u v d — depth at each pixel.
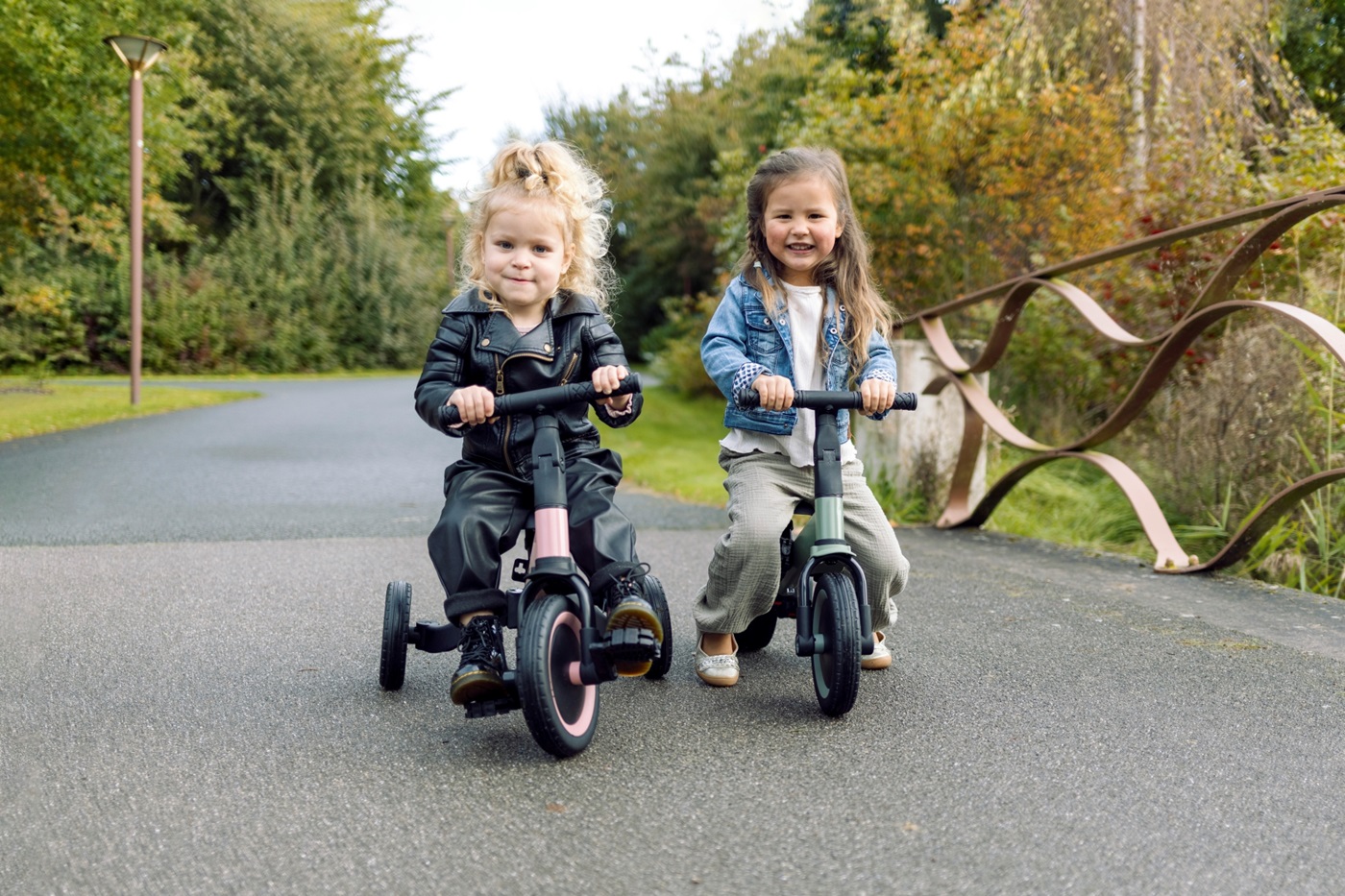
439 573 2.63
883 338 3.16
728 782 2.33
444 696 2.94
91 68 11.46
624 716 2.78
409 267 27.69
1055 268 4.89
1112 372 7.16
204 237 26.16
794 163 3.03
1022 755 2.47
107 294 21.98
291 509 6.19
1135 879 1.88
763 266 3.10
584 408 2.81
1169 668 3.15
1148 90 8.81
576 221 2.78
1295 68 8.75
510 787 2.30
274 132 27.08
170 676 3.10
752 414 3.03
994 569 4.61
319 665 3.23
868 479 6.50
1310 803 2.20
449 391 2.64
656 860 1.96
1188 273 6.48
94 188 12.36
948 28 9.63
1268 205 3.72
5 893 1.84
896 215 9.34
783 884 1.87
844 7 16.70
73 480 7.12
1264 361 5.07
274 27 27.73
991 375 7.77
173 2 13.13
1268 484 4.95
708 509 6.38
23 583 4.22
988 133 9.14
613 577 2.60
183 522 5.67
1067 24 9.16
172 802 2.23
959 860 1.95
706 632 3.10
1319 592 4.21
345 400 14.84
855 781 2.33
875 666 3.17
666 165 24.08
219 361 23.23
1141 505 4.74
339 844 2.03
